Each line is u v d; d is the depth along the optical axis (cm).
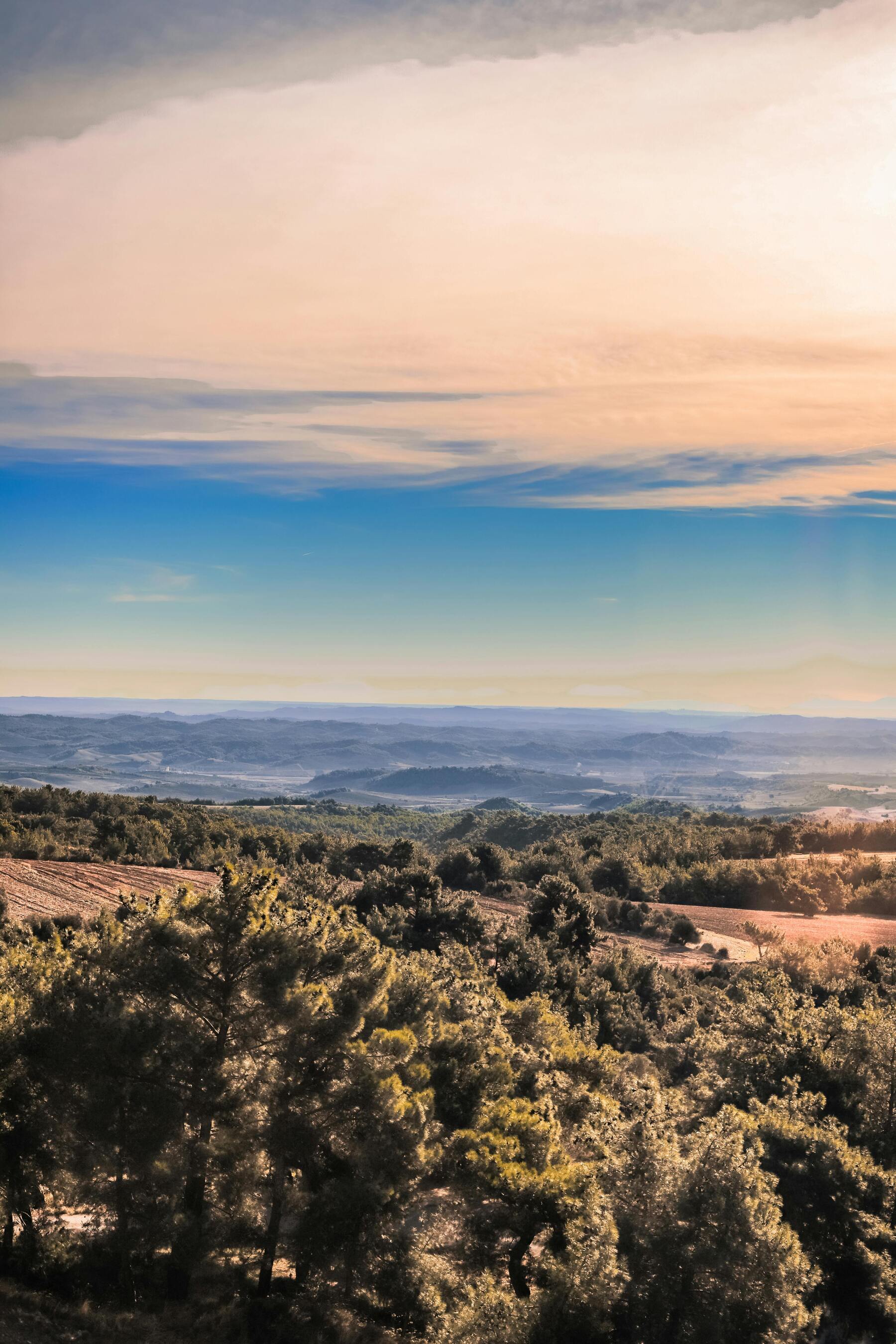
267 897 2398
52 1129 2220
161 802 18575
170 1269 2305
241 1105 2286
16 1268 2212
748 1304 2164
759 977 6750
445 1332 2127
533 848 17912
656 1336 2173
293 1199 2392
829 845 18050
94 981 2319
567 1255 2320
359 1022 2411
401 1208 2372
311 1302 2284
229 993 2325
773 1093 3738
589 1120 3359
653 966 8344
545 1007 5059
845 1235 2678
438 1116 3206
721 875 14425
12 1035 2222
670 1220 2277
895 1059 3622
